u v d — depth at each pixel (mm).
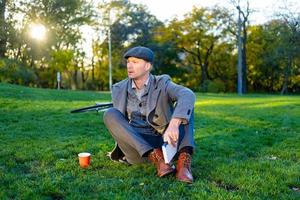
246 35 46406
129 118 4195
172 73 51938
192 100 3832
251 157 5027
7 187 3627
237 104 14227
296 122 8398
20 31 33375
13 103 11266
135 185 3717
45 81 44125
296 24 40844
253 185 3688
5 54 34344
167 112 4055
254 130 7234
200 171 4184
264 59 46656
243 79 45844
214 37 48125
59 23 36156
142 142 3896
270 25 44562
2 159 4652
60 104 11695
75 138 6098
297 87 50562
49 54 38531
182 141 3943
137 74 3975
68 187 3621
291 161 4785
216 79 50469
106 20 45781
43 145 5512
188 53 51469
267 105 13375
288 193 3566
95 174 4059
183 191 3516
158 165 3896
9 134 6352
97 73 51812
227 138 6320
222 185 3773
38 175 4020
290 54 41938
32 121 7887
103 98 16531
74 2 35469
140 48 4020
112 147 5402
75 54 45375
